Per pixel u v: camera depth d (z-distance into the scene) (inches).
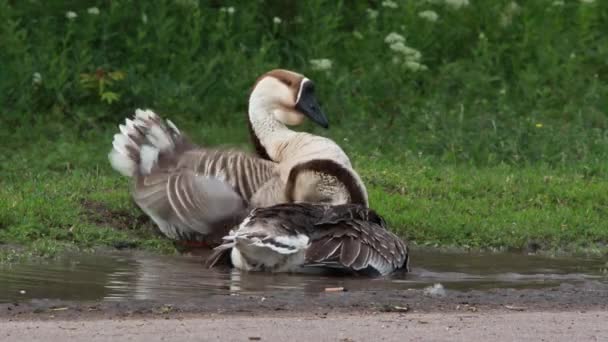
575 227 626.5
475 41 920.9
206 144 756.0
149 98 815.7
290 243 495.2
